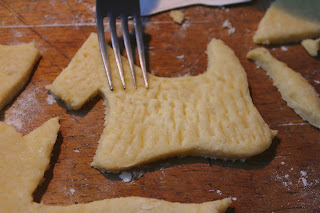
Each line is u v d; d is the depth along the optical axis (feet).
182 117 0.56
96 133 0.57
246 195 0.54
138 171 0.54
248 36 0.69
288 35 0.67
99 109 0.59
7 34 0.65
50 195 0.52
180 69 0.64
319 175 0.56
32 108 0.58
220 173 0.55
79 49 0.62
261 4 0.72
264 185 0.55
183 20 0.70
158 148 0.54
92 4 0.70
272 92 0.63
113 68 0.60
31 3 0.68
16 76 0.58
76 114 0.58
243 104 0.58
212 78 0.61
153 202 0.51
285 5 0.71
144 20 0.69
